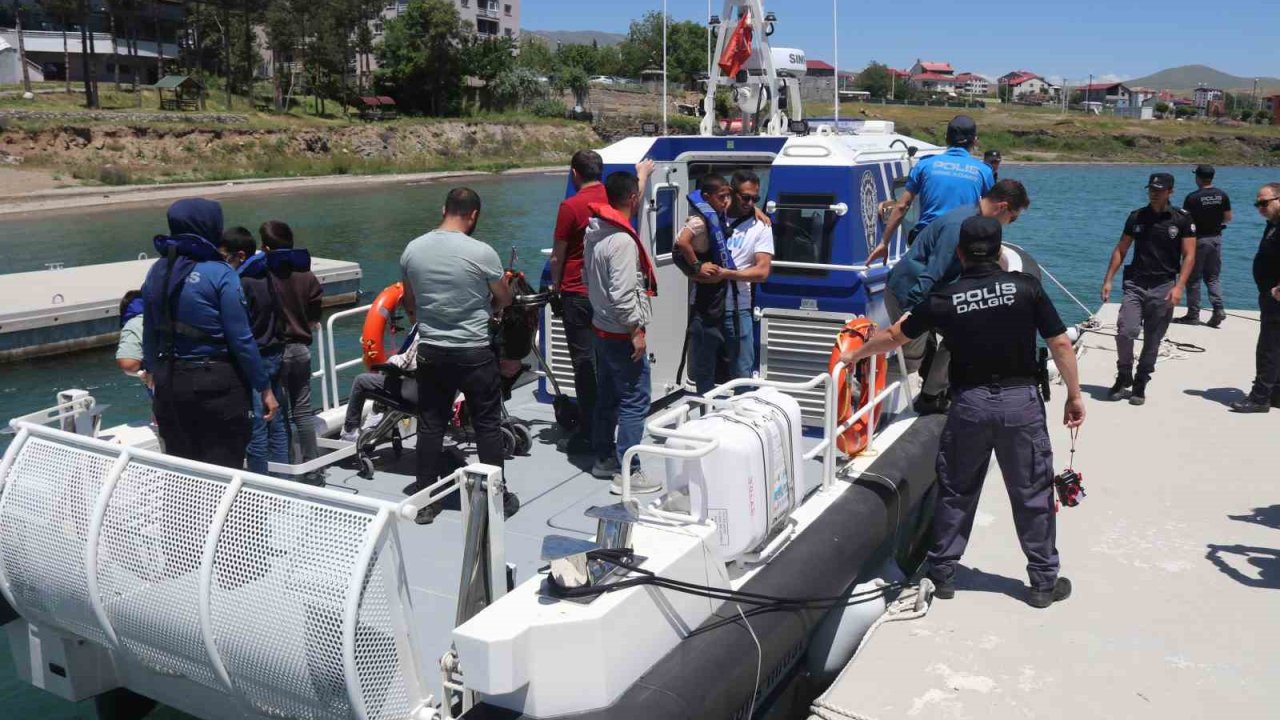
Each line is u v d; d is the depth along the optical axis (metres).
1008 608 4.66
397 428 5.57
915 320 4.36
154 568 3.26
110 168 47.47
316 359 13.33
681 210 6.41
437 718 3.07
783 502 4.09
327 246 26.44
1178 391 8.57
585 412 5.73
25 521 3.59
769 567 4.04
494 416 4.74
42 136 48.53
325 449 5.53
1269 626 4.50
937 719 3.77
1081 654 4.24
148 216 35.72
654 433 3.73
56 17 60.91
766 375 5.91
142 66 72.81
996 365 4.31
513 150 73.38
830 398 4.66
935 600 4.75
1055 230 28.69
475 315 4.57
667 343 6.49
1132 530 5.64
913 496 5.29
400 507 2.93
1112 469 6.64
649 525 3.74
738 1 6.90
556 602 3.17
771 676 3.99
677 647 3.44
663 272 6.35
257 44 81.69
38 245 27.56
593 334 5.13
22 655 3.96
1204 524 5.72
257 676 3.12
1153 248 7.82
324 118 70.19
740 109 7.26
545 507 5.03
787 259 5.84
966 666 4.14
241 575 3.06
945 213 5.28
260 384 4.13
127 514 3.34
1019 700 3.89
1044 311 4.22
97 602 3.41
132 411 11.38
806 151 5.73
